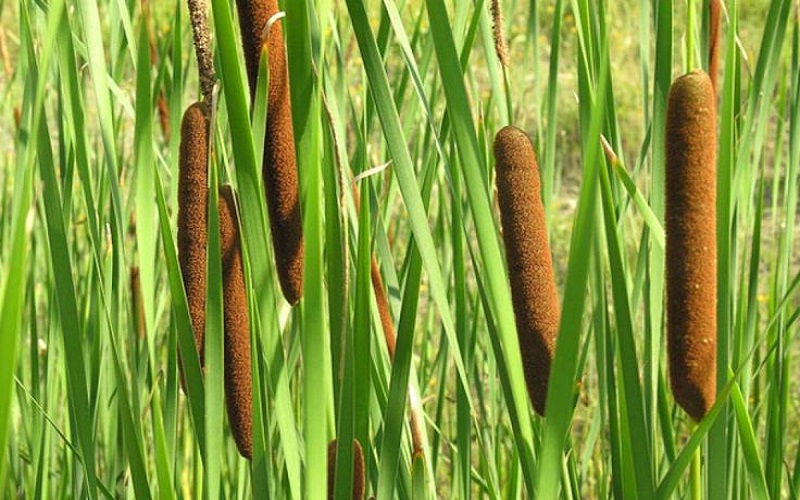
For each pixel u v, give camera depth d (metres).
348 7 0.88
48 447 1.38
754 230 1.18
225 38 0.86
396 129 0.89
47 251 1.40
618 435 0.99
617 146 1.09
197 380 0.94
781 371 1.23
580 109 1.01
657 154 1.00
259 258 0.92
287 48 0.89
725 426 0.93
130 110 1.22
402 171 0.90
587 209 0.78
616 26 4.85
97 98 0.95
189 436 1.69
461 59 1.04
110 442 1.39
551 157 1.19
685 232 0.90
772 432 1.23
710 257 0.90
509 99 1.04
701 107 0.89
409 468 1.12
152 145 0.93
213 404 0.93
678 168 0.90
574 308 0.80
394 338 1.06
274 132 0.92
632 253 1.77
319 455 0.88
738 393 0.93
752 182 1.22
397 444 0.95
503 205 0.93
